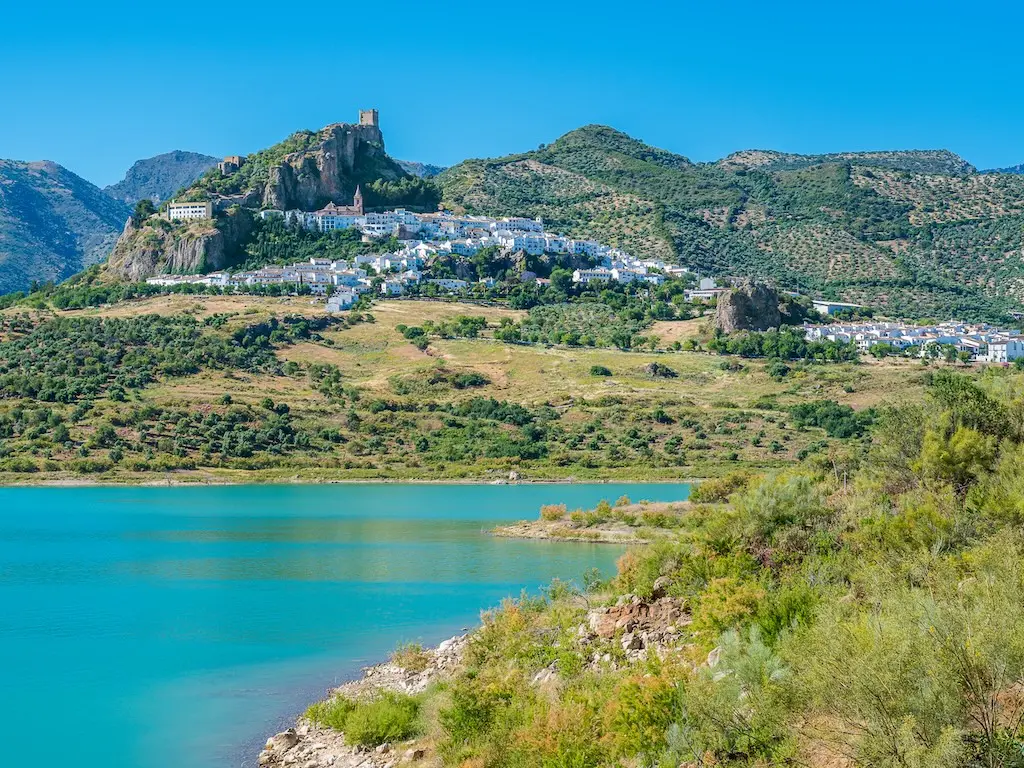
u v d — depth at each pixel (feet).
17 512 532.73
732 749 116.26
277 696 194.49
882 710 101.30
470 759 135.54
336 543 418.51
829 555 184.14
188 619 267.18
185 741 168.76
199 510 545.03
